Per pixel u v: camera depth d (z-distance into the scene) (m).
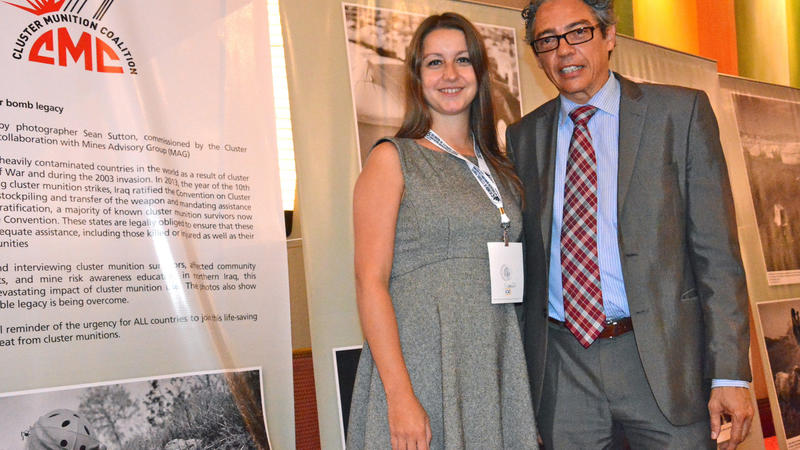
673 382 2.01
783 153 4.64
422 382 1.87
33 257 2.06
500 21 3.34
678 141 2.13
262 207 2.53
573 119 2.26
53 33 2.19
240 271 2.46
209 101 2.48
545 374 2.21
